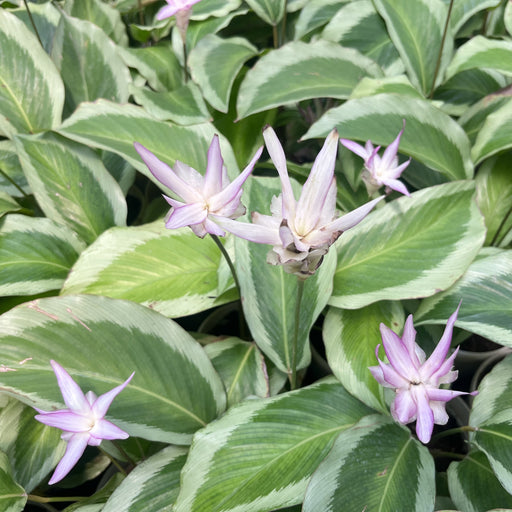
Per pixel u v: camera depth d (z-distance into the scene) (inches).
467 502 15.2
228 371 17.3
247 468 14.3
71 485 17.9
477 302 16.8
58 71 22.8
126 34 27.9
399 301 17.7
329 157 10.1
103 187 20.9
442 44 22.9
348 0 26.5
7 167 23.1
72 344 15.2
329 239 10.3
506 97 22.4
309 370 21.7
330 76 22.8
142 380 15.5
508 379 16.8
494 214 21.0
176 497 14.8
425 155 19.9
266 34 29.3
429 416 12.2
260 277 17.5
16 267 18.8
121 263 18.2
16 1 28.2
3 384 14.3
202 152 20.6
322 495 13.7
